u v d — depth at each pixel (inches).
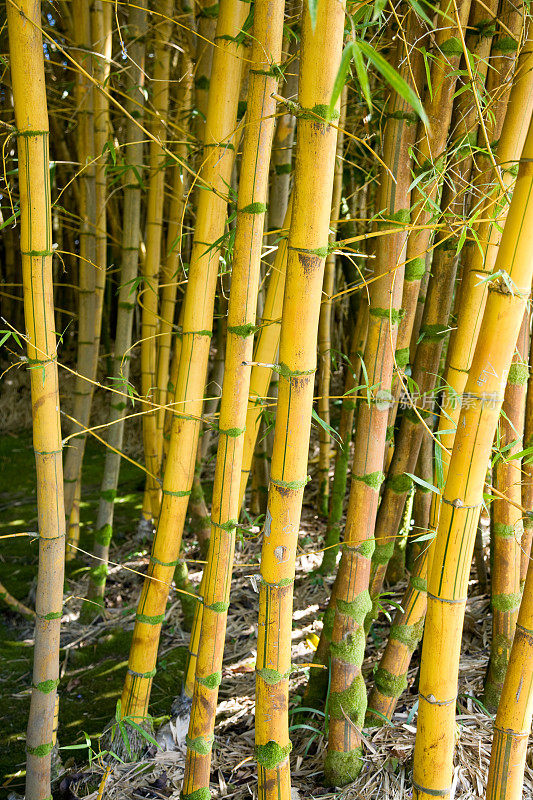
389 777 56.6
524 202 34.5
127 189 90.5
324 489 125.4
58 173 169.0
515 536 61.2
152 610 61.1
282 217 93.0
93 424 186.4
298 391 40.5
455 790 54.7
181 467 58.2
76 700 78.2
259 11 42.6
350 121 105.9
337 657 56.1
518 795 46.0
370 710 62.5
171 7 84.0
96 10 86.0
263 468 122.3
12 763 67.3
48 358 47.4
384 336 51.5
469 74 44.8
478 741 59.3
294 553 43.8
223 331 106.4
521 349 57.6
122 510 137.5
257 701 46.6
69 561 113.0
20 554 117.8
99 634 92.2
